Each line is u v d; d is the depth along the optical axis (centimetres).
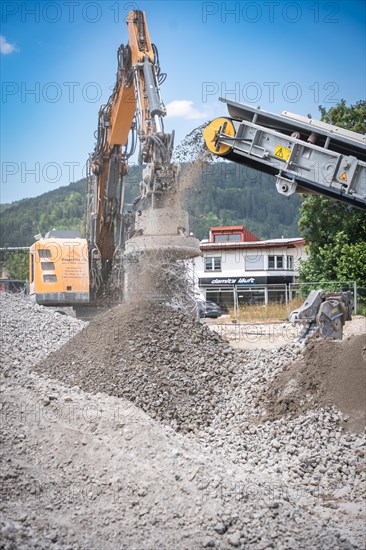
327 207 3525
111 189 2077
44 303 2244
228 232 5419
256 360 1189
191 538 607
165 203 1412
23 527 591
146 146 1481
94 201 2130
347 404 959
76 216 7462
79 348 1262
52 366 1238
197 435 1016
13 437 755
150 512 644
